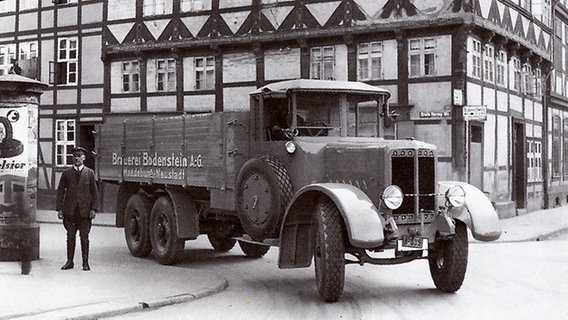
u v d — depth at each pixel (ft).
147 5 77.41
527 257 40.65
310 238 27.81
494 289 29.43
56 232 55.01
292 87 28.99
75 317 22.65
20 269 33.40
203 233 38.29
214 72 73.46
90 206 33.40
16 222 36.22
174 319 23.45
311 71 67.82
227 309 25.31
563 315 23.93
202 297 27.84
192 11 74.38
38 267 34.27
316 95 29.48
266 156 30.14
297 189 28.40
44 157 83.56
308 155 28.12
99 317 23.48
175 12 75.36
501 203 69.15
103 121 79.87
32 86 36.58
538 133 85.51
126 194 42.80
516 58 77.25
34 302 24.77
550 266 36.63
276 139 30.17
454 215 27.09
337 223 25.52
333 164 27.96
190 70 74.90
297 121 29.14
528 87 81.97
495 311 24.67
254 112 31.12
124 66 79.30
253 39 70.13
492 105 68.49
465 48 61.00
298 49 68.39
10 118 36.22
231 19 71.97
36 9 85.35
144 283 29.84
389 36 63.87
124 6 78.64
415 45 63.00
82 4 81.61
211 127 33.86
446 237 26.89
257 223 29.84
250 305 26.12
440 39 61.77
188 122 35.86
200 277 31.86
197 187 35.65
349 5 65.26
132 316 23.88
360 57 65.51
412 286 30.42
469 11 60.70
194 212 36.83
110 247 45.16
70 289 27.76
